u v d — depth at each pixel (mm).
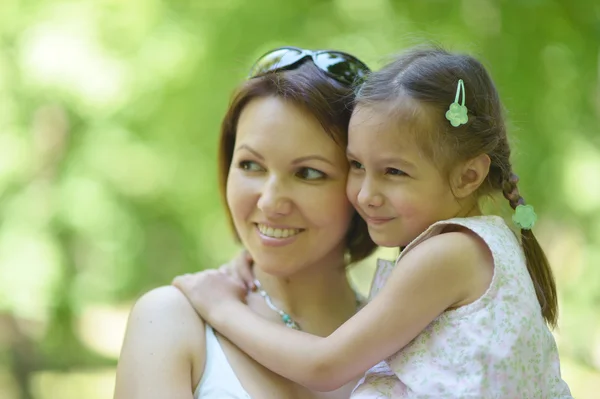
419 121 1954
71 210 7152
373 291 2150
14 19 6695
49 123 7172
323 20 6207
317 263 2361
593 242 6527
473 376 1870
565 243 6840
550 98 5672
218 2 6656
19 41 6668
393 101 1971
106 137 7211
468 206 2102
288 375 1998
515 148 2744
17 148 6918
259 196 2146
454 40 5199
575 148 5945
